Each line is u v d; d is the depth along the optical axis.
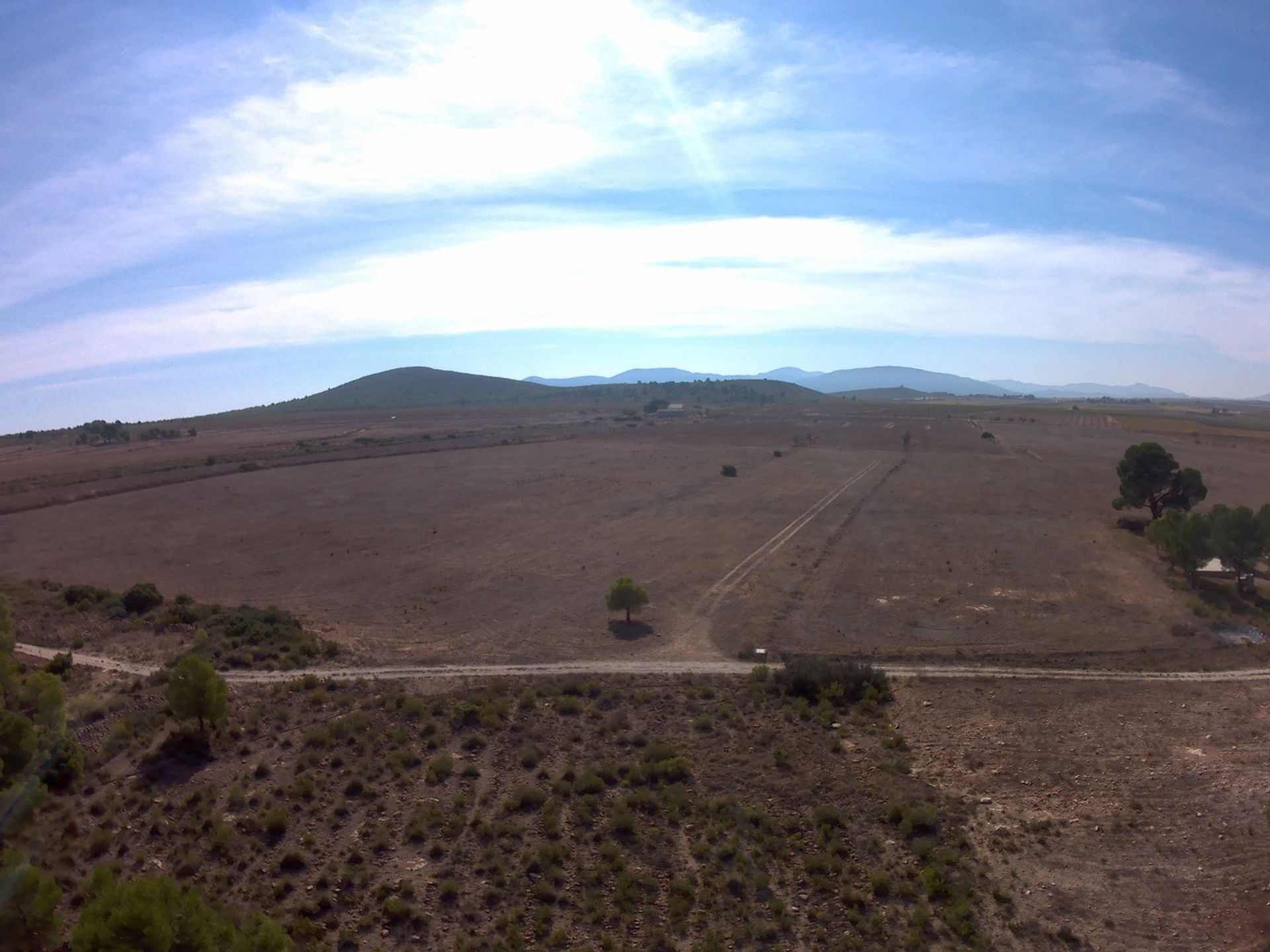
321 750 25.27
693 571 51.94
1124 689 32.06
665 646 37.81
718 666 34.97
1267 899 18.62
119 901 13.46
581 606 44.44
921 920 17.70
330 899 18.05
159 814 21.05
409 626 40.62
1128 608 43.47
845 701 30.69
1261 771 24.80
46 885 14.90
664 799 22.73
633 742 26.66
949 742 27.14
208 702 25.36
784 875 19.39
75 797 21.81
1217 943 17.27
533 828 21.20
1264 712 29.47
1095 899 18.78
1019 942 17.25
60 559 55.22
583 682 32.31
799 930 17.48
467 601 45.22
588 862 19.75
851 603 44.72
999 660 35.81
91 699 28.31
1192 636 38.56
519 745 26.25
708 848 20.31
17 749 21.75
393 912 17.59
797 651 36.91
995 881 19.39
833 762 25.33
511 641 38.25
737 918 17.77
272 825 20.66
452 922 17.53
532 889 18.67
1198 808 22.80
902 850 20.55
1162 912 18.34
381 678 32.66
